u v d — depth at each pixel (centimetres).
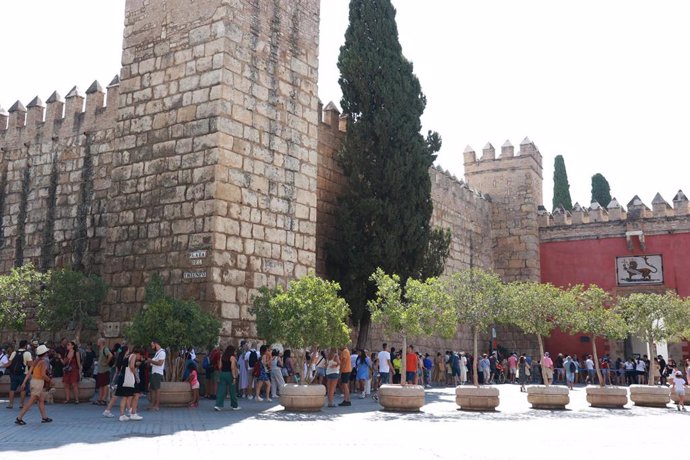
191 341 1856
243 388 2139
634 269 4359
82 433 1291
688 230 4238
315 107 2678
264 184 2402
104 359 1931
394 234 2858
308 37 2684
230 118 2303
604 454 1152
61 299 2314
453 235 4178
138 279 2336
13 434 1266
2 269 3100
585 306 2505
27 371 1731
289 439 1272
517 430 1527
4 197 3181
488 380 3528
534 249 4616
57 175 3055
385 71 3003
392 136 2980
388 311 1991
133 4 2569
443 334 2031
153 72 2459
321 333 1864
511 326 4566
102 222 2867
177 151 2338
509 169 4775
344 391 2117
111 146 2923
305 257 2536
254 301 2081
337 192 3059
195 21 2397
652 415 2047
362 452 1114
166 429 1380
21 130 3216
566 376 3547
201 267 2191
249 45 2414
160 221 2325
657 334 2511
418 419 1738
